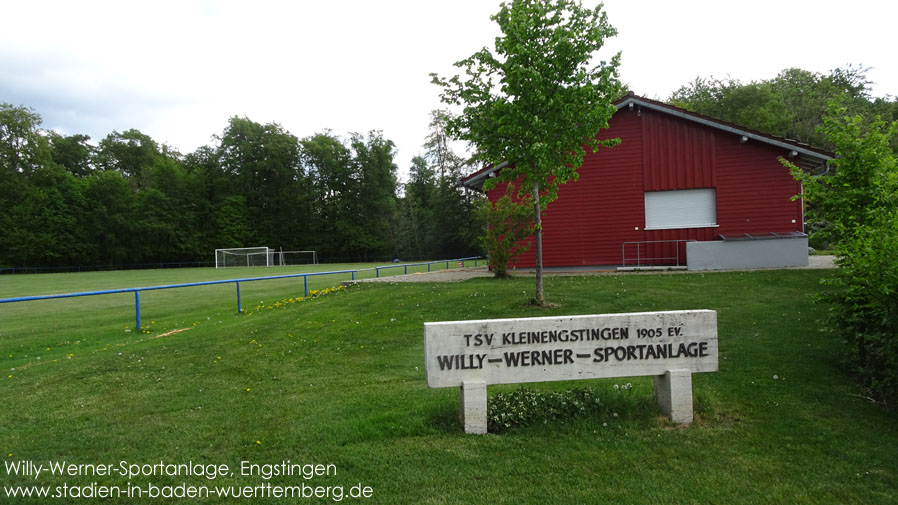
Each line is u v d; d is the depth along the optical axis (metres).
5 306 17.89
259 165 69.12
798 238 15.34
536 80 9.35
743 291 11.14
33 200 61.47
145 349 8.06
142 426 4.68
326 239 71.75
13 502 3.30
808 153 16.45
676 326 4.64
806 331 7.64
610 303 10.37
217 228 69.69
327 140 74.56
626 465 3.79
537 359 4.50
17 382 6.36
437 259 64.00
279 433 4.45
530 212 15.52
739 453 4.00
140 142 80.62
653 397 5.06
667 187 17.70
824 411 4.82
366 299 12.37
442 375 4.39
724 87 43.19
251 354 7.61
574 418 4.59
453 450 4.04
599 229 18.19
